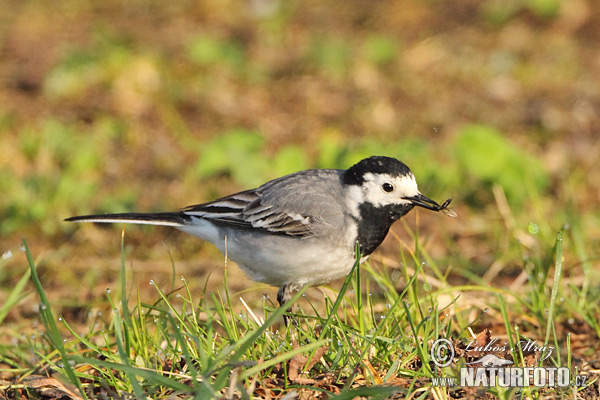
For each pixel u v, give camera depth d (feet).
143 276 39.75
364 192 30.66
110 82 57.72
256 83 60.13
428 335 26.18
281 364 24.62
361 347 25.53
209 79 59.62
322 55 62.80
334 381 24.04
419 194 30.91
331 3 72.84
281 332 31.94
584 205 44.55
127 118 54.54
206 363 22.58
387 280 31.96
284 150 48.70
